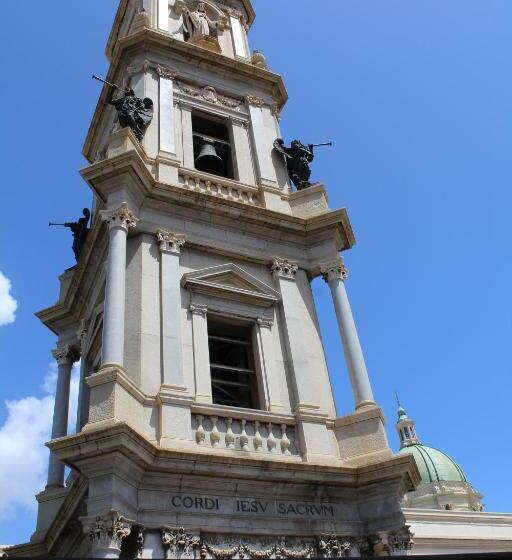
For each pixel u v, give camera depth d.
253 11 35.19
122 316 17.83
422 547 30.33
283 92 29.56
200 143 26.45
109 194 20.45
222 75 28.41
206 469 15.97
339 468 17.52
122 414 15.86
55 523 18.86
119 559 13.38
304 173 26.05
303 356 20.53
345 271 22.73
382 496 17.64
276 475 16.77
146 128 24.30
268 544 16.16
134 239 20.48
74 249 27.22
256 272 22.23
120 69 27.91
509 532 32.91
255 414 18.30
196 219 21.97
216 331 21.33
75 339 25.94
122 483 14.78
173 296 19.66
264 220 22.81
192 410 17.53
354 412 19.45
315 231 23.53
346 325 21.27
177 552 14.90
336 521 17.20
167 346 18.45
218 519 15.82
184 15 31.20
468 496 75.94
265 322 21.05
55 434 23.88
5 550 20.91
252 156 26.36
